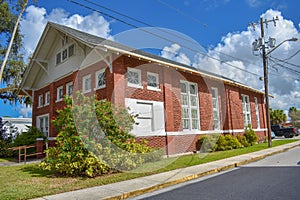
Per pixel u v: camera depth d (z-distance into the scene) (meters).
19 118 24.77
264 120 23.39
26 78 17.53
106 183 6.79
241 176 7.40
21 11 18.53
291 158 10.72
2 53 20.62
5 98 23.20
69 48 14.47
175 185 6.77
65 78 14.65
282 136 35.25
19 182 7.07
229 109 17.89
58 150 8.48
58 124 8.48
